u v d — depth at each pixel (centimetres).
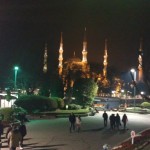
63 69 10581
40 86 8975
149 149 2477
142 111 9425
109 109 10712
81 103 8819
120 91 14312
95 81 9862
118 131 4347
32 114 6306
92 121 5800
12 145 2323
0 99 7138
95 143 3288
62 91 8781
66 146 3070
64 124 5088
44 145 3088
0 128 2878
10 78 9319
